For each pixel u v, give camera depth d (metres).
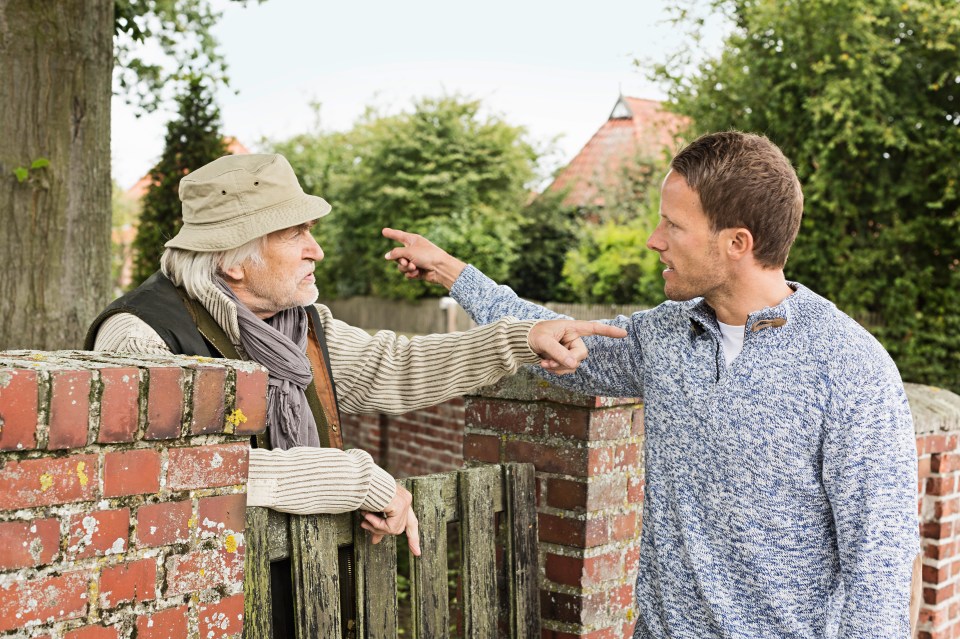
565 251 21.55
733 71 11.73
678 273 1.74
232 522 1.48
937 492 3.44
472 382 2.15
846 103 10.02
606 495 2.36
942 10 10.12
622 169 22.95
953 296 10.39
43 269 4.84
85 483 1.28
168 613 1.39
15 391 1.19
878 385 1.58
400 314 20.05
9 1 4.68
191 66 7.59
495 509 2.14
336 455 1.71
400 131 21.14
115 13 6.99
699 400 1.74
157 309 1.87
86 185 4.97
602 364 2.05
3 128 4.70
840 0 10.30
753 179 1.65
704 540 1.74
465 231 20.41
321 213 2.01
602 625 2.38
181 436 1.40
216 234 1.93
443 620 1.98
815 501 1.64
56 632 1.26
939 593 3.47
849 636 1.52
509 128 21.53
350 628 1.87
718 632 1.73
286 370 1.94
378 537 1.81
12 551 1.21
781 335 1.65
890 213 10.75
